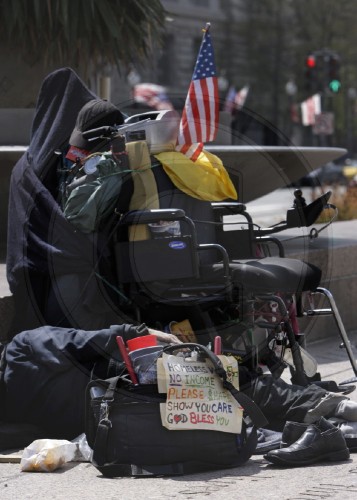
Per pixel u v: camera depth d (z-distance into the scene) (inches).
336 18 3595.0
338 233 714.2
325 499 307.0
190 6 3604.8
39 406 376.5
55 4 715.4
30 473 345.1
